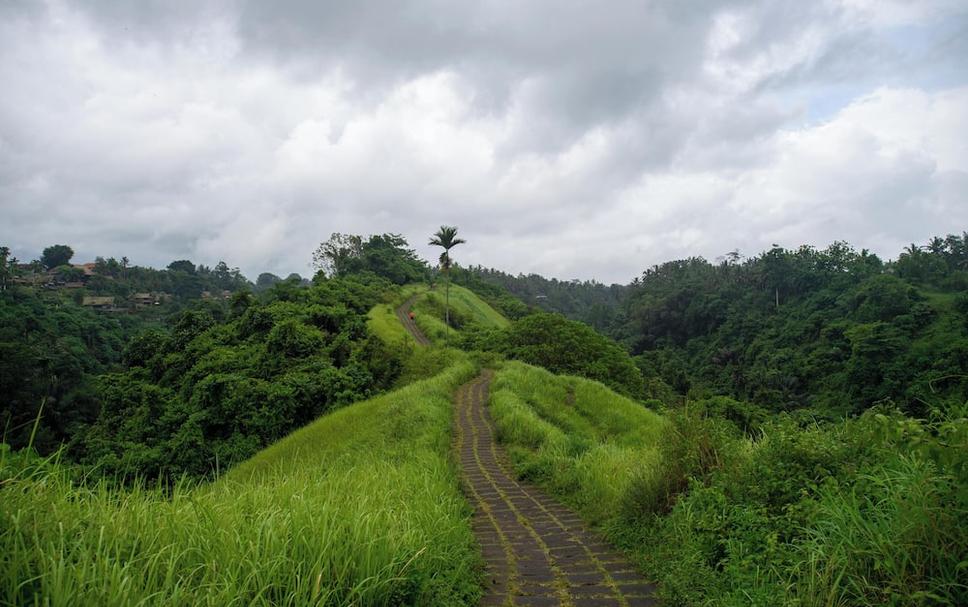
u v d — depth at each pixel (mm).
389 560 4180
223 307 75250
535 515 8312
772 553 4199
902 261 79750
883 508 4035
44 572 2838
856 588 3506
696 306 102562
